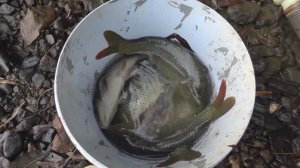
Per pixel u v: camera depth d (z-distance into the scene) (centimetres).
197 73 50
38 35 57
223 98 47
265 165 53
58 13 59
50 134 54
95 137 46
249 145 53
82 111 46
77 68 46
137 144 49
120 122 49
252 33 60
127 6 47
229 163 52
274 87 57
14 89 56
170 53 51
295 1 57
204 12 47
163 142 49
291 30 60
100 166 42
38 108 55
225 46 47
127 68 51
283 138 54
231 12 59
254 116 54
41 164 53
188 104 50
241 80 46
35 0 59
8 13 58
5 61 56
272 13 60
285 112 55
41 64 56
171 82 51
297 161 53
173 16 49
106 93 49
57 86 43
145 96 50
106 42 48
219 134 45
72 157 53
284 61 59
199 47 50
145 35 51
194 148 47
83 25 45
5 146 53
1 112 55
